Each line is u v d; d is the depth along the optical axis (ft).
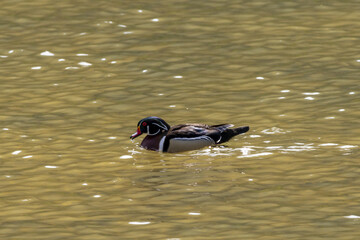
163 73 74.64
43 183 50.52
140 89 70.44
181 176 50.98
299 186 48.37
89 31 87.71
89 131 60.49
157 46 82.64
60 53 81.15
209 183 49.49
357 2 95.86
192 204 46.19
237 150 55.36
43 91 70.49
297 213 44.24
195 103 66.23
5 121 62.95
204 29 87.76
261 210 44.91
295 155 53.72
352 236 40.78
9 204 47.14
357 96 65.87
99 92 69.82
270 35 84.89
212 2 97.40
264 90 68.74
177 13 93.30
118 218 44.45
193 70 75.20
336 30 85.66
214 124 61.00
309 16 90.89
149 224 43.39
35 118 63.67
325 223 42.65
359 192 46.93
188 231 42.22
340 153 53.62
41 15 93.71
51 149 56.80
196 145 55.93
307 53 78.74
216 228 42.55
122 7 95.71
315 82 70.08
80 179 51.06
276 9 93.91
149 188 49.06
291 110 63.31
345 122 59.93
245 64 76.28
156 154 55.72
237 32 86.33
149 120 56.75
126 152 56.08
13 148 57.00
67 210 45.96
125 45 83.20
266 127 59.67
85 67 77.05
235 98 67.00
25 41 85.25
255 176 50.39
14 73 75.77
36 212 45.80
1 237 42.22
